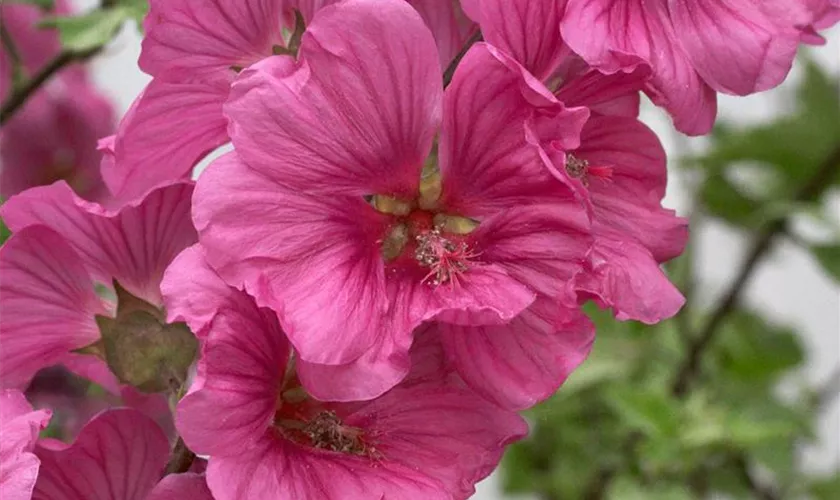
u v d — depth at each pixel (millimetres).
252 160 276
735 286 483
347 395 279
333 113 279
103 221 311
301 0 302
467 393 297
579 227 282
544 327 288
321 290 280
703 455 469
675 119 296
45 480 303
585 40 282
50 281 315
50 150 456
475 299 284
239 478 275
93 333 322
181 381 316
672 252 315
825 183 487
